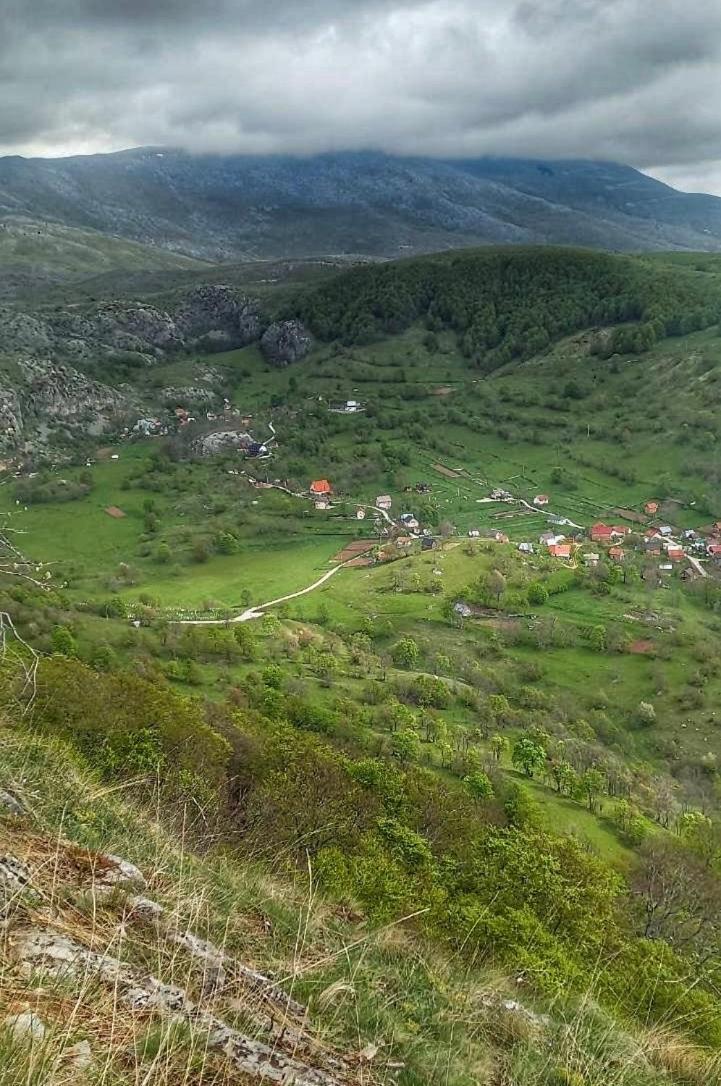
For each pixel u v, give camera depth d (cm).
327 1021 417
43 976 333
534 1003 687
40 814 557
